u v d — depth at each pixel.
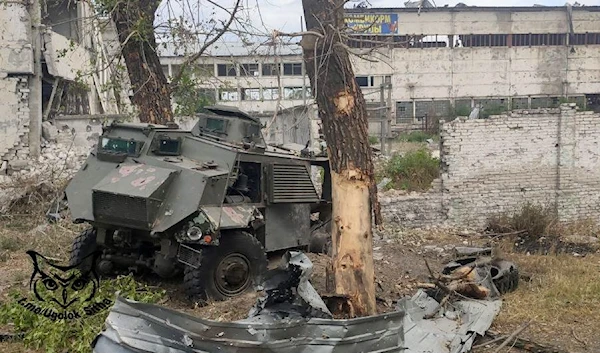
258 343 4.50
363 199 6.43
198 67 10.59
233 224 7.28
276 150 9.54
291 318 4.97
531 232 12.65
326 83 6.31
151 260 7.68
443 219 13.30
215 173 7.41
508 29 38.22
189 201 7.12
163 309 4.40
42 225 11.59
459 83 37.88
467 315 6.84
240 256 7.51
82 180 7.88
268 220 8.31
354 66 7.70
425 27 36.88
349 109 6.36
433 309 6.79
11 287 7.91
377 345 5.06
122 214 7.16
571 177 13.57
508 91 38.62
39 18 15.68
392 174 15.78
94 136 16.45
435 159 16.05
